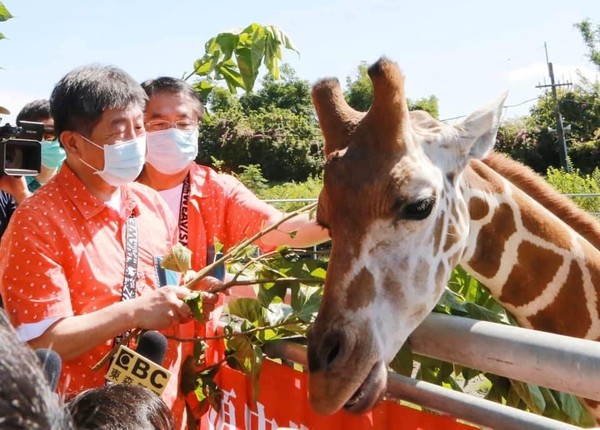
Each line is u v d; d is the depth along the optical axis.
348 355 2.07
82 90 2.23
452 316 2.10
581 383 1.54
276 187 27.38
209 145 34.03
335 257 2.18
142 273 2.39
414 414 2.00
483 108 2.48
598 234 2.99
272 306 2.51
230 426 2.84
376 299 2.15
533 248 2.73
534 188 3.01
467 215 2.53
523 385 2.39
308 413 2.39
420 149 2.30
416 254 2.21
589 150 35.78
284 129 33.91
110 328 2.07
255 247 2.65
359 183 2.14
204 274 2.44
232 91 3.99
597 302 2.77
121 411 1.02
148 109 3.09
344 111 2.34
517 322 2.94
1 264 2.20
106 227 2.32
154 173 3.15
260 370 2.60
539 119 38.47
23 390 0.69
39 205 2.20
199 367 2.70
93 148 2.26
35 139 2.97
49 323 2.08
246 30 3.73
